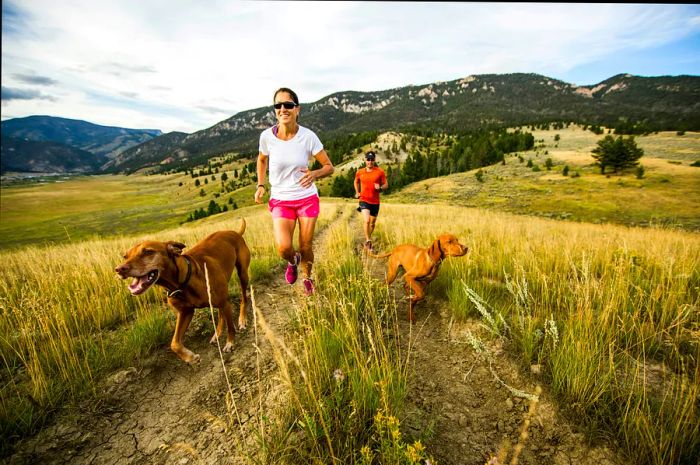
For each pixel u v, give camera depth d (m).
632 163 54.91
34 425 2.22
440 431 2.12
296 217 3.72
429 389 2.52
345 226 9.74
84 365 2.76
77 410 2.39
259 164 4.05
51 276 4.53
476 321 3.27
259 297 4.50
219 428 2.22
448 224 10.13
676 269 3.86
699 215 35.50
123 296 4.14
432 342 3.20
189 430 2.25
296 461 1.81
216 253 3.45
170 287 2.73
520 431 2.11
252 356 3.04
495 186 57.41
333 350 2.68
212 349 3.23
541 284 3.72
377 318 3.15
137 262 2.46
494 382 2.55
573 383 2.21
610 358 2.21
